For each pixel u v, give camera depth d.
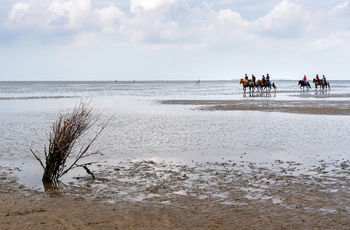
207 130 19.94
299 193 8.82
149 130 20.09
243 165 11.95
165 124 22.70
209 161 12.62
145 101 46.81
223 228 6.81
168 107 36.41
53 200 8.60
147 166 11.94
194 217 7.39
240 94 65.00
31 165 12.23
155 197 8.73
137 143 16.16
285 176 10.45
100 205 8.21
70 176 10.78
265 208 7.83
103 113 30.17
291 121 23.73
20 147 15.40
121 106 38.34
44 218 7.44
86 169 10.56
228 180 10.11
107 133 19.03
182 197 8.70
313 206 7.90
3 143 16.34
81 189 9.48
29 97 59.50
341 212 7.52
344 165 11.74
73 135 10.59
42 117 27.64
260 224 6.96
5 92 83.81
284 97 51.16
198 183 9.87
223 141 16.53
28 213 7.76
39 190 9.43
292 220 7.13
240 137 17.56
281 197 8.55
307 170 11.15
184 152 14.22
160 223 7.11
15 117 27.64
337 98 46.97
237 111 31.25
